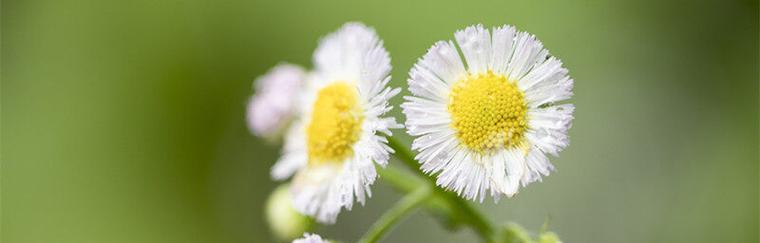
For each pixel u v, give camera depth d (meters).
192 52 0.42
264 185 0.42
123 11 0.42
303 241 0.25
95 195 0.40
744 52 0.39
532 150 0.24
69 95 0.42
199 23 0.42
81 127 0.41
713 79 0.39
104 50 0.42
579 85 0.39
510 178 0.24
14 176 0.40
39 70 0.42
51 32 0.42
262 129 0.30
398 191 0.27
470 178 0.24
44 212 0.40
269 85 0.30
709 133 0.39
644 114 0.40
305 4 0.41
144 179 0.41
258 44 0.41
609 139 0.40
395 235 0.43
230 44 0.42
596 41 0.38
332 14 0.40
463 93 0.24
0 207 0.40
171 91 0.42
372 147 0.25
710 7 0.39
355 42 0.27
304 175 0.26
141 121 0.42
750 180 0.37
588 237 0.40
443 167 0.24
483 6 0.37
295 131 0.29
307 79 0.29
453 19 0.37
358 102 0.26
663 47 0.39
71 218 0.40
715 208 0.37
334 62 0.27
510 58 0.24
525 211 0.40
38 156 0.41
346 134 0.26
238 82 0.41
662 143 0.39
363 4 0.39
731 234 0.37
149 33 0.42
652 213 0.39
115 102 0.42
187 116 0.42
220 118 0.42
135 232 0.40
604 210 0.40
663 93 0.39
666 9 0.39
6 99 0.42
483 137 0.24
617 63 0.39
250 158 0.42
